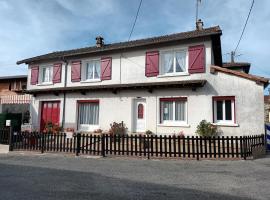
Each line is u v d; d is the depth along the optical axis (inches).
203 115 543.5
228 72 528.4
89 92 673.0
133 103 621.3
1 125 628.4
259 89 502.6
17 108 811.4
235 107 519.2
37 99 755.4
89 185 247.9
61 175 289.6
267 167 337.1
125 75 645.3
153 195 217.8
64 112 703.1
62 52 807.7
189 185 249.9
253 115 502.6
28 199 205.8
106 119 642.2
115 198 209.6
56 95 722.2
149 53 619.2
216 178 277.9
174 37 598.5
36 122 745.6
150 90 590.9
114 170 318.0
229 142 403.2
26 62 792.9
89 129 669.9
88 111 680.4
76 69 713.6
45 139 470.0
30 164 358.3
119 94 633.6
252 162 371.2
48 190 230.7
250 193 225.5
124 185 248.4
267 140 498.0
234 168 331.0
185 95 563.2
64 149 455.2
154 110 589.9
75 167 337.1
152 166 343.9
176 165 350.3
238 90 520.1
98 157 414.9
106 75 667.4
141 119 612.4
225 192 227.9
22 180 265.7
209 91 544.4
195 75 565.0
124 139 425.1
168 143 413.4
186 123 560.1
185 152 400.2
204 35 545.0
